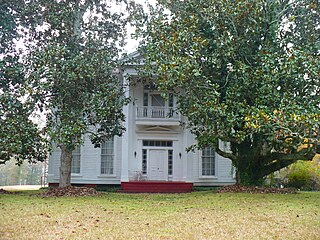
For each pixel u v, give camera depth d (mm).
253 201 12742
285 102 12930
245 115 13453
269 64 13500
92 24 16938
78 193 15156
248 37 14812
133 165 21766
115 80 16516
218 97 14406
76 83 15117
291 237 7281
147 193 18734
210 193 16281
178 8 15734
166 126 22062
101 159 21984
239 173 17359
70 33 16016
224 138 14953
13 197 14078
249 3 13969
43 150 15930
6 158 15508
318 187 21109
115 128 16719
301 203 12172
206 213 10086
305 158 15562
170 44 14172
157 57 14461
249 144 16766
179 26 14758
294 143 12562
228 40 14125
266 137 14469
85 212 10109
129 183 20094
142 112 21797
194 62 14047
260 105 13523
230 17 14414
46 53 14664
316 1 15055
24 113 14945
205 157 22391
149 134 22094
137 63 17781
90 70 14828
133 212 10219
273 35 14812
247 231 7773
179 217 9383
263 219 9141
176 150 22188
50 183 21406
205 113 14195
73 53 15602
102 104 15477
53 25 15898
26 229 7742
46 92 14883
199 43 14180
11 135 14359
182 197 15047
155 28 15141
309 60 13180
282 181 21875
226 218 9273
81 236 7176
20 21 16625
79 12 16562
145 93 22219
